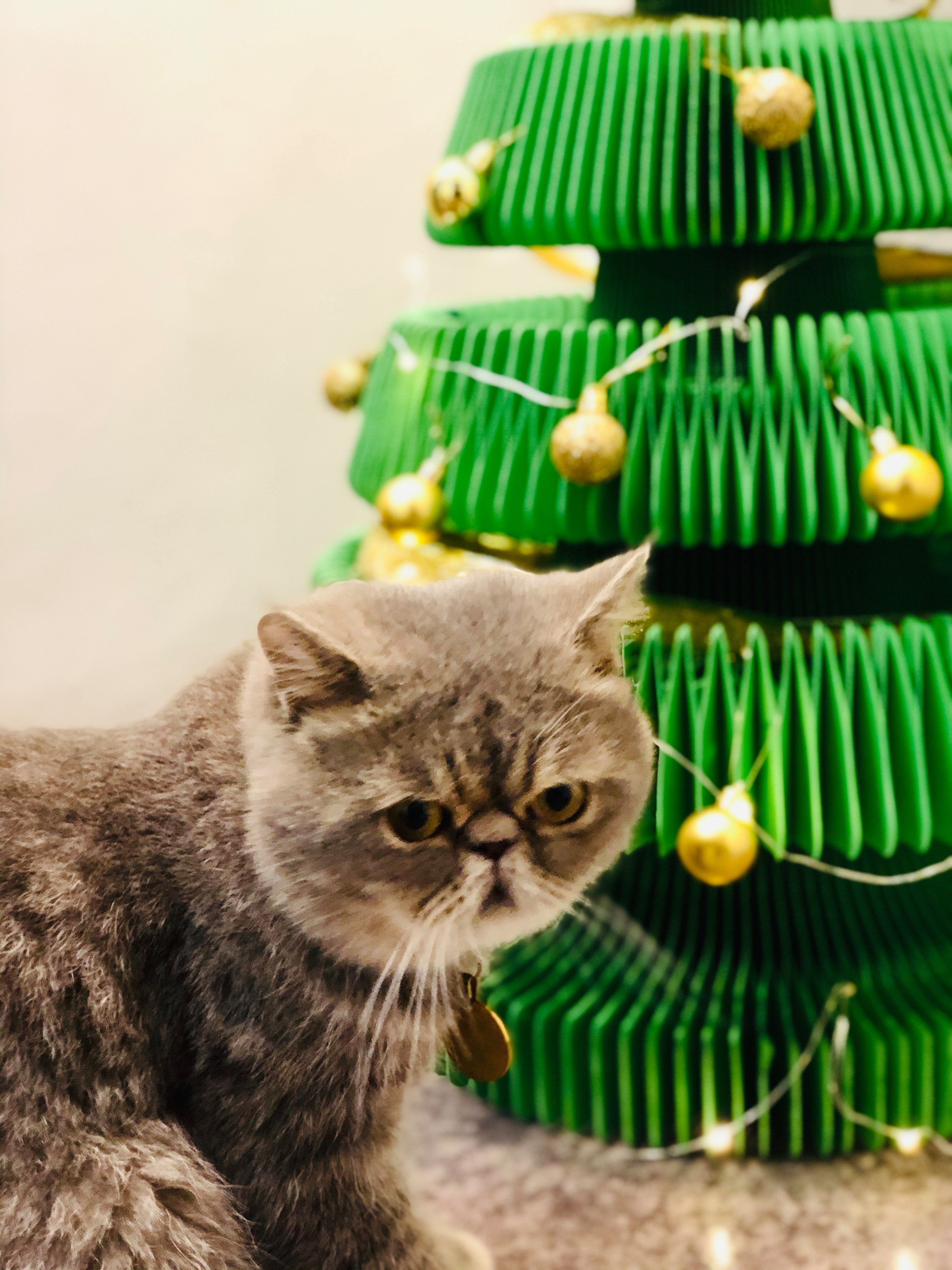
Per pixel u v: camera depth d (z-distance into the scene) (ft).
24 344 2.92
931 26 1.87
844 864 2.09
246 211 2.96
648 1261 1.86
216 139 2.91
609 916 2.23
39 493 2.99
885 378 1.82
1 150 2.84
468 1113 2.23
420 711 1.30
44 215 2.88
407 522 1.93
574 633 1.38
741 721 1.80
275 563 3.14
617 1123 2.16
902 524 1.85
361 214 3.01
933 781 1.88
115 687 3.08
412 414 2.03
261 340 3.03
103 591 3.06
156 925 1.39
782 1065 2.08
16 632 3.02
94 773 1.45
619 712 1.41
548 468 1.87
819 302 1.97
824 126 1.77
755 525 1.83
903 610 2.07
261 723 1.36
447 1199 2.00
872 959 2.13
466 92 2.07
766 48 1.80
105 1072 1.36
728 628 1.89
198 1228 1.36
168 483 3.05
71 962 1.35
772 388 1.81
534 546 2.30
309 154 2.95
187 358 3.01
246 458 3.08
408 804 1.31
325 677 1.30
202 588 3.11
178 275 2.96
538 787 1.34
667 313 1.98
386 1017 1.40
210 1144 1.41
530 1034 2.14
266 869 1.33
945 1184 2.00
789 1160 2.08
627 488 1.82
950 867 1.95
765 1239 1.90
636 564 1.41
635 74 1.80
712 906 2.13
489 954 1.55
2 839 1.39
